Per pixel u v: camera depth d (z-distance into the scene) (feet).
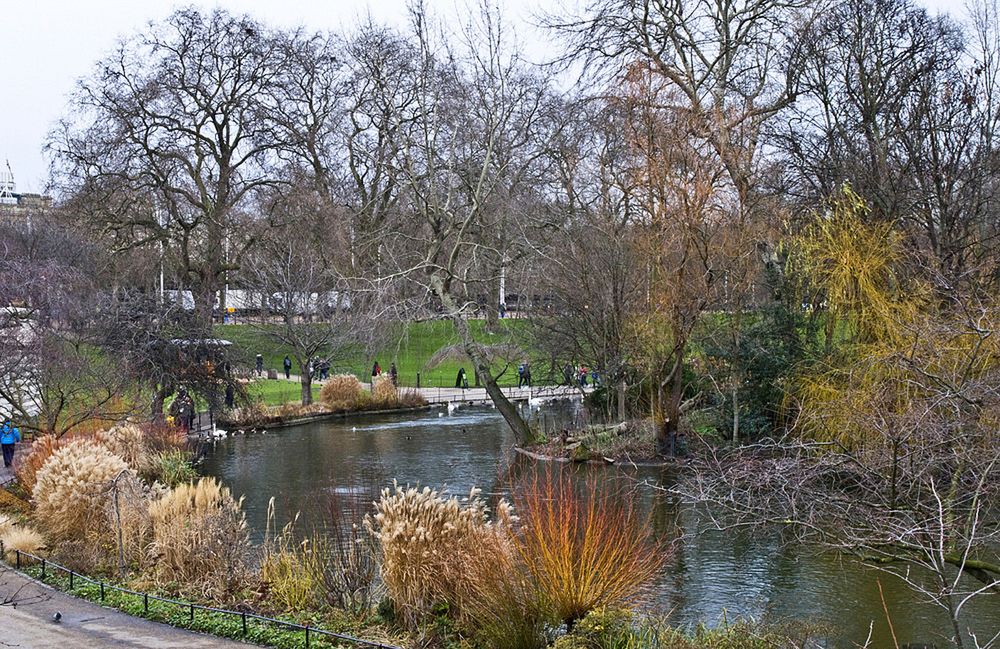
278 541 59.72
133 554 59.52
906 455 40.91
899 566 58.95
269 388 182.19
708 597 54.39
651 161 95.40
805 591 55.31
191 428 124.47
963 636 48.08
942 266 71.67
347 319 127.03
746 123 105.70
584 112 117.50
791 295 98.43
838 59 105.09
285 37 164.35
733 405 96.78
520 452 108.58
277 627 46.55
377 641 44.73
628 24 116.06
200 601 51.37
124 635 45.55
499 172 113.50
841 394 64.95
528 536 47.80
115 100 155.22
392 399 160.15
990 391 40.27
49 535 64.54
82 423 99.30
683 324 96.02
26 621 47.44
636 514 58.80
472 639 44.60
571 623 45.16
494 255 128.26
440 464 102.37
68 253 141.59
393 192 165.48
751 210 98.32
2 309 97.50
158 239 164.35
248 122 161.99
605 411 120.26
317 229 163.02
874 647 46.78
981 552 57.11
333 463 104.47
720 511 61.11
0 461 98.27
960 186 97.81
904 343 62.03
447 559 47.21
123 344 110.52
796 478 43.42
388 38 147.33
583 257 110.01
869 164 93.20
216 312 171.01
